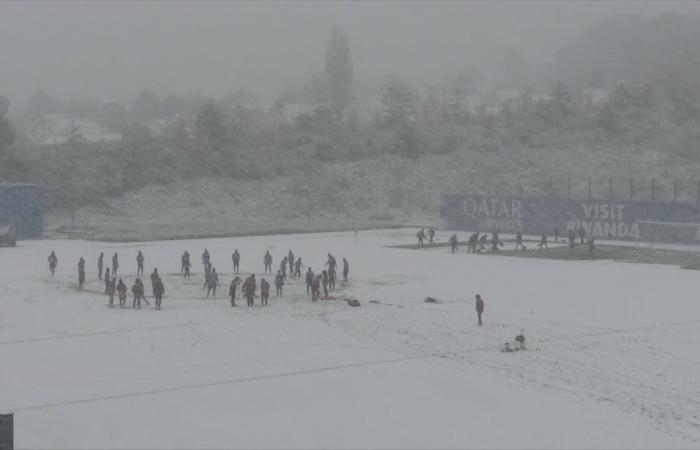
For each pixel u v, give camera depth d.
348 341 37.38
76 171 115.00
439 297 50.03
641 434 24.45
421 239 83.75
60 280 57.31
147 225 103.00
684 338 37.38
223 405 27.55
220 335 38.78
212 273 51.59
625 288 52.94
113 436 24.48
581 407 27.12
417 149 135.88
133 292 46.75
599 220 88.81
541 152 140.62
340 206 119.75
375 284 56.00
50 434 24.59
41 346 36.16
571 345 36.19
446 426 25.44
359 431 25.03
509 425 25.45
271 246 81.81
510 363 33.06
